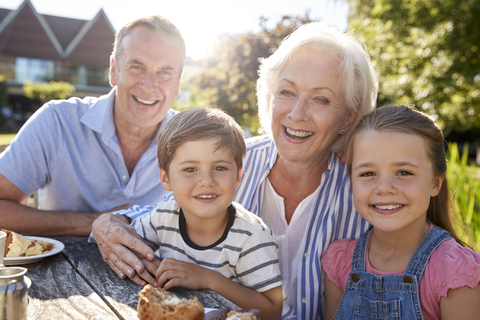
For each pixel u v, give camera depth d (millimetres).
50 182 2234
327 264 1638
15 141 2076
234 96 12188
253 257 1381
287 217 1831
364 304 1442
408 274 1394
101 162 2236
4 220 1876
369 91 1743
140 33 2168
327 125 1628
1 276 834
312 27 1678
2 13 24859
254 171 1852
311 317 1663
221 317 993
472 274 1277
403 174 1424
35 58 24625
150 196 2330
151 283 1257
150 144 2357
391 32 8602
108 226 1490
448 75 7594
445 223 1578
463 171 3533
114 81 2369
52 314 1007
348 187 1736
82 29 25562
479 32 7754
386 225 1412
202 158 1344
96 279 1288
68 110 2199
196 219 1414
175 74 2309
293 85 1644
